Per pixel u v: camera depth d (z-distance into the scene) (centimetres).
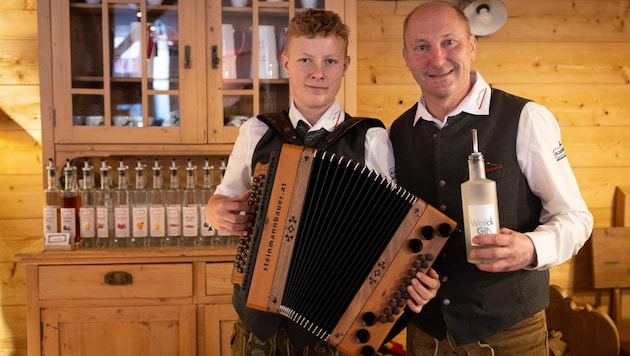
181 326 249
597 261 296
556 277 308
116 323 247
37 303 244
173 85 268
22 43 288
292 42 167
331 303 150
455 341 160
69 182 257
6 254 293
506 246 139
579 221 152
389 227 148
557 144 158
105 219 257
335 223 149
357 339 150
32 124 291
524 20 301
